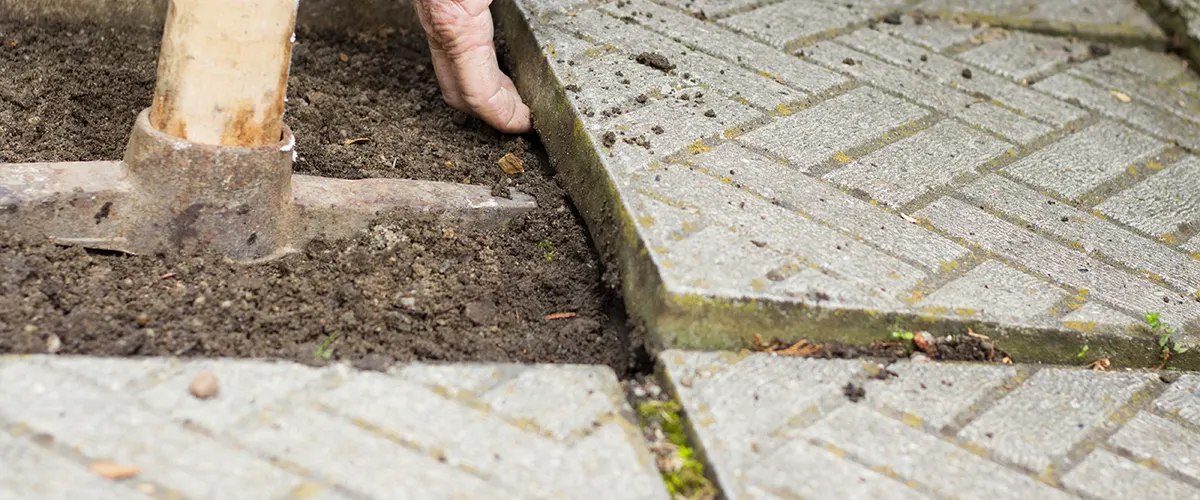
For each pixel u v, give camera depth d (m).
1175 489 0.73
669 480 0.71
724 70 0.96
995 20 1.12
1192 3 1.12
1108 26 1.14
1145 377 0.80
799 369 0.76
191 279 0.78
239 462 0.67
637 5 1.03
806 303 0.77
